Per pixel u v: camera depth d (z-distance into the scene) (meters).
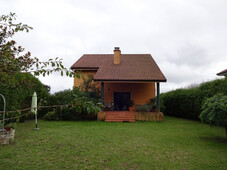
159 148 6.60
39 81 14.62
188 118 17.03
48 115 14.45
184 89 18.38
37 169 4.68
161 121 14.19
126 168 4.86
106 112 14.86
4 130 7.21
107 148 6.49
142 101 17.67
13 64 3.41
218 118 7.56
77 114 15.10
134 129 10.30
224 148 6.69
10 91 10.52
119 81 14.77
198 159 5.54
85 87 16.67
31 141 7.27
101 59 21.44
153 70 16.94
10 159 5.29
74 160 5.32
